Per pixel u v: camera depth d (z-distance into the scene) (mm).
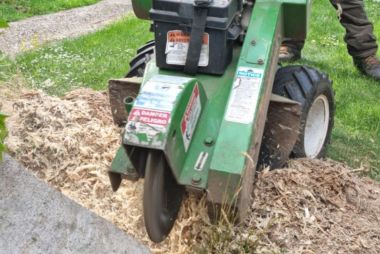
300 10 1581
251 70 1438
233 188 1289
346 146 2145
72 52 3240
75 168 1647
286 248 1422
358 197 1660
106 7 5297
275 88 1718
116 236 1205
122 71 2809
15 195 1033
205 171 1312
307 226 1486
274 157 1643
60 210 1094
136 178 1345
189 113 1316
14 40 4098
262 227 1453
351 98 2551
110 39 3619
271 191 1555
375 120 2371
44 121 1789
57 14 5008
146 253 1283
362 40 2803
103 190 1575
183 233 1434
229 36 1452
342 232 1500
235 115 1367
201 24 1417
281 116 1607
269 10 1557
